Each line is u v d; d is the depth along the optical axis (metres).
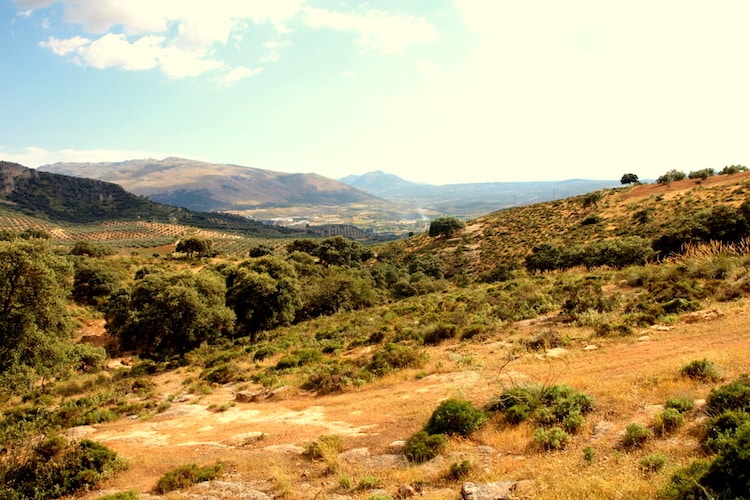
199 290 42.19
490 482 9.17
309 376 22.52
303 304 56.03
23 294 23.52
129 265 85.94
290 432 15.27
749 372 11.91
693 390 11.44
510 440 11.33
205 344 40.41
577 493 7.82
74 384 28.42
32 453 13.48
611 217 85.75
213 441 15.47
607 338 18.59
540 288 33.81
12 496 11.91
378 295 66.62
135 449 15.35
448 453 11.44
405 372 20.25
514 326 24.80
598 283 30.27
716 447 8.16
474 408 13.00
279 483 11.09
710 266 26.31
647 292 25.17
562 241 80.12
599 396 12.53
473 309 31.91
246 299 47.22
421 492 9.71
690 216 60.44
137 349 41.91
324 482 11.11
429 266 88.31
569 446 10.31
